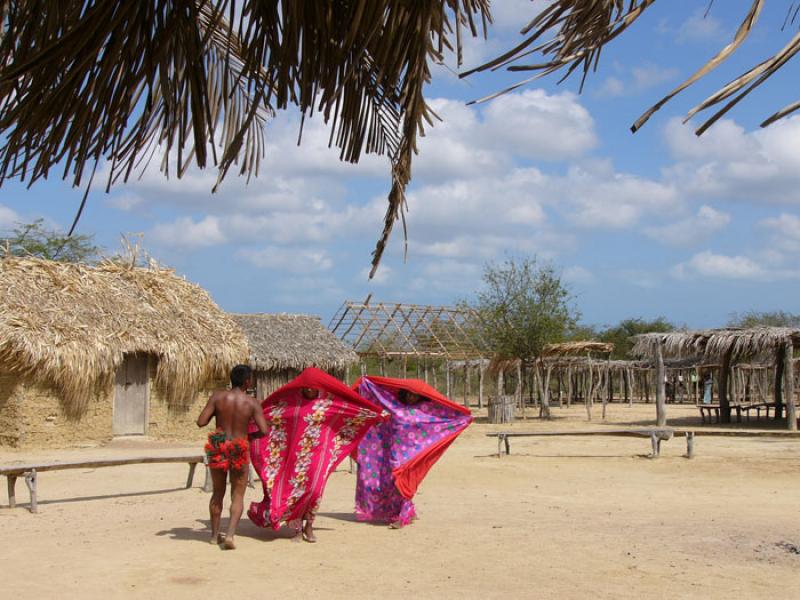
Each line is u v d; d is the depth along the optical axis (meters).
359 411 8.16
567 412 36.38
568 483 12.87
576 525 8.98
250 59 2.71
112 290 21.02
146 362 20.47
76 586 6.10
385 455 9.12
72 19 2.54
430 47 2.90
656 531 8.58
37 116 2.52
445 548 7.64
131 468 15.10
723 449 18.09
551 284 31.48
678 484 12.77
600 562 7.00
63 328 18.64
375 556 7.27
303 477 7.91
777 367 29.30
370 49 2.83
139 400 20.36
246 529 8.66
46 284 19.77
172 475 13.95
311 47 2.73
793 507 10.47
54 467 10.34
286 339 25.72
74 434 18.72
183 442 20.42
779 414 29.14
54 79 2.49
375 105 3.06
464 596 5.86
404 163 3.01
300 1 2.66
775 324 58.28
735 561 7.04
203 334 21.53
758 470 14.38
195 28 2.71
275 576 6.48
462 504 10.66
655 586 6.15
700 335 25.48
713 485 12.65
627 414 34.94
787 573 6.58
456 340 33.66
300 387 8.12
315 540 7.97
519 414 34.78
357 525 8.96
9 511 9.98
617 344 64.12
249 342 24.55
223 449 7.60
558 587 6.12
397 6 2.69
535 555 7.30
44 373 18.00
